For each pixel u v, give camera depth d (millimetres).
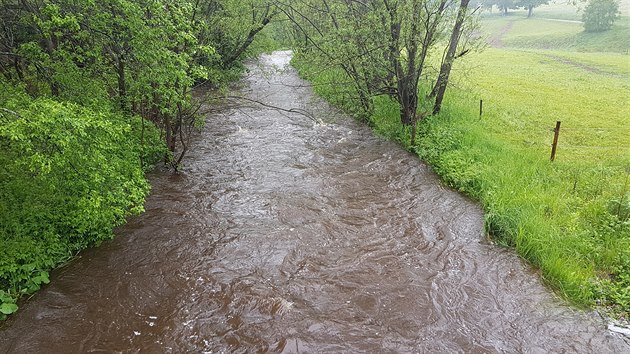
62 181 8289
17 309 7164
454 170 12617
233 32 19953
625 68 32750
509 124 17156
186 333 6977
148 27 9914
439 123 15984
